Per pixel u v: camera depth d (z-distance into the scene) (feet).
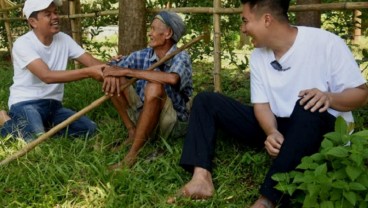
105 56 20.94
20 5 23.93
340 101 9.56
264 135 11.01
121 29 16.16
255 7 9.77
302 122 9.31
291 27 10.07
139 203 10.12
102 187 10.53
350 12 14.33
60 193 10.35
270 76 10.31
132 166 11.61
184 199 9.97
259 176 10.85
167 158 11.77
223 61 21.80
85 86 17.58
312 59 9.95
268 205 9.43
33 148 12.05
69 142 12.84
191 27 17.07
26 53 13.24
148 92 11.55
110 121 14.29
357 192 8.76
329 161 9.07
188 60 12.39
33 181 10.78
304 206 8.73
